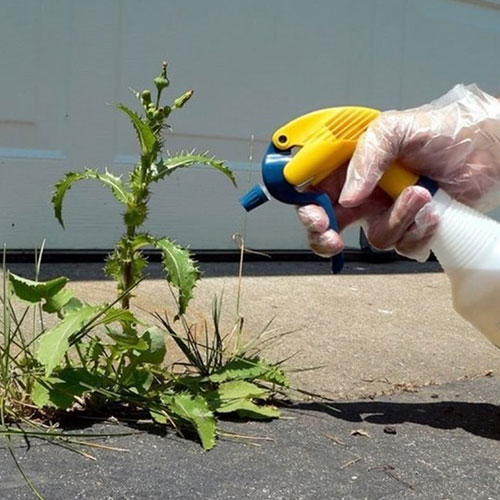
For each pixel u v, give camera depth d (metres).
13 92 3.37
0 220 3.40
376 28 4.35
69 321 1.66
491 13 4.83
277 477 1.51
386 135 1.76
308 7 4.10
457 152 1.79
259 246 4.04
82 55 3.49
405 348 2.60
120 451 1.56
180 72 3.75
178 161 1.83
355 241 4.18
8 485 1.38
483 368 2.46
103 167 3.58
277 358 2.33
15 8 3.34
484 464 1.69
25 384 1.73
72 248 3.55
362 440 1.76
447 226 1.76
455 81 4.70
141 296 2.86
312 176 1.80
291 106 4.10
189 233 3.84
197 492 1.42
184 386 1.88
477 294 1.77
